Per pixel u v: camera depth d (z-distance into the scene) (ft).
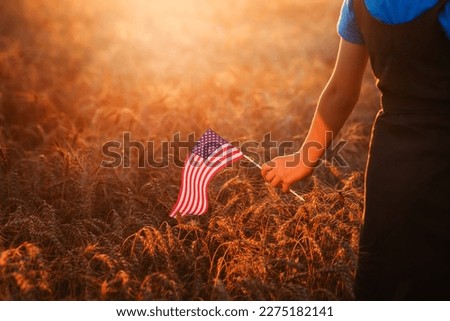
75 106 77.25
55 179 51.85
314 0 154.10
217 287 34.73
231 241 41.63
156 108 71.77
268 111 70.54
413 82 31.40
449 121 31.19
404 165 31.76
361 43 34.12
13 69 87.30
